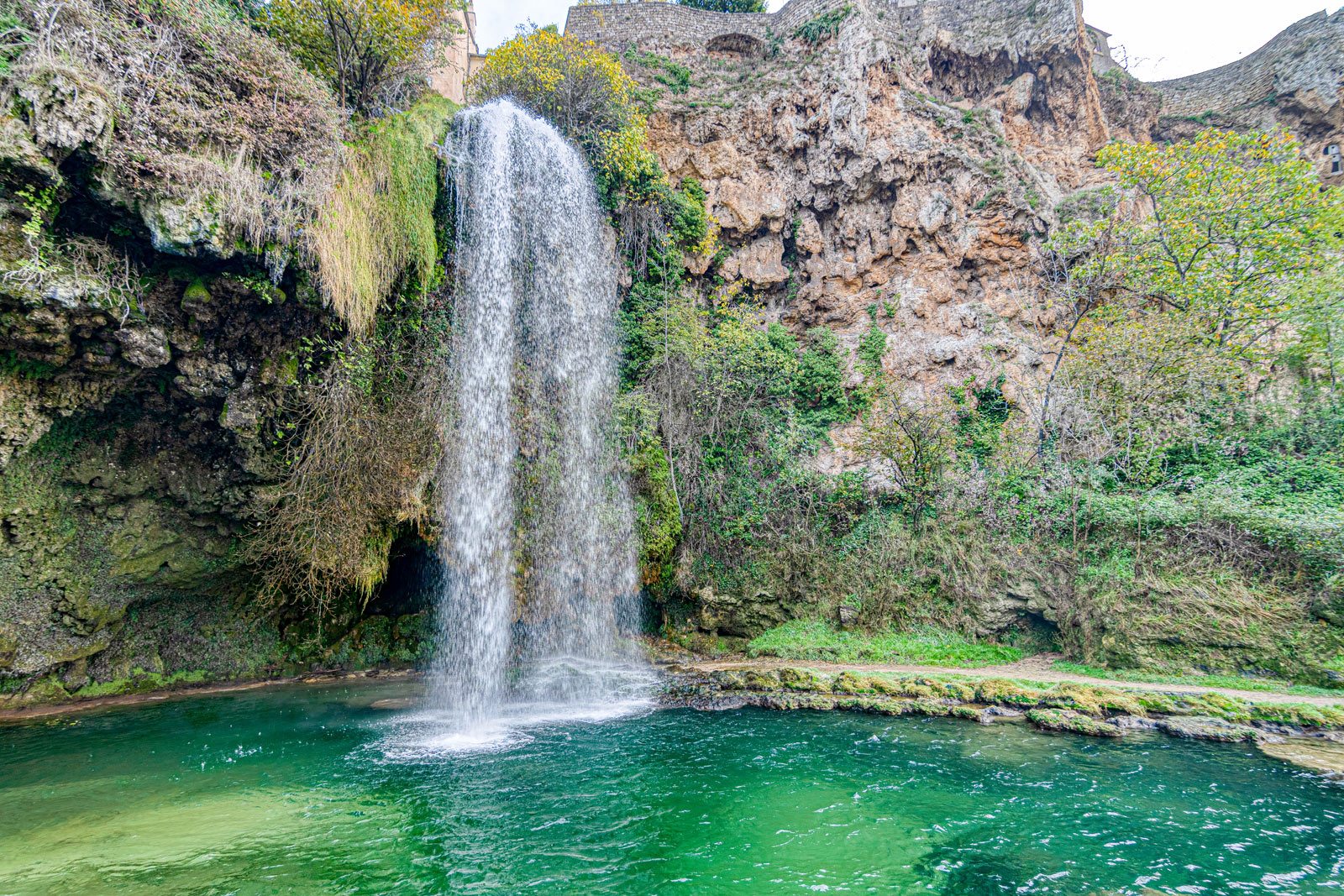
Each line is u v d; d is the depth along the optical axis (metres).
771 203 18.58
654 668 12.12
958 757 7.39
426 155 11.91
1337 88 19.88
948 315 17.45
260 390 9.76
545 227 14.27
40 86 6.76
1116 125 21.59
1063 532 12.31
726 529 14.33
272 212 8.77
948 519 13.60
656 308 16.00
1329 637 9.20
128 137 7.50
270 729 8.91
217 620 11.86
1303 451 12.20
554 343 13.93
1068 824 5.65
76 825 5.67
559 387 13.75
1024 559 12.38
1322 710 7.88
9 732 8.68
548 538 12.66
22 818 5.84
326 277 9.45
